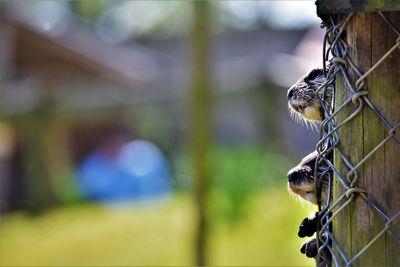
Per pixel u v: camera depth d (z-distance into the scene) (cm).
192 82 1295
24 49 2078
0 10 2050
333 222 370
